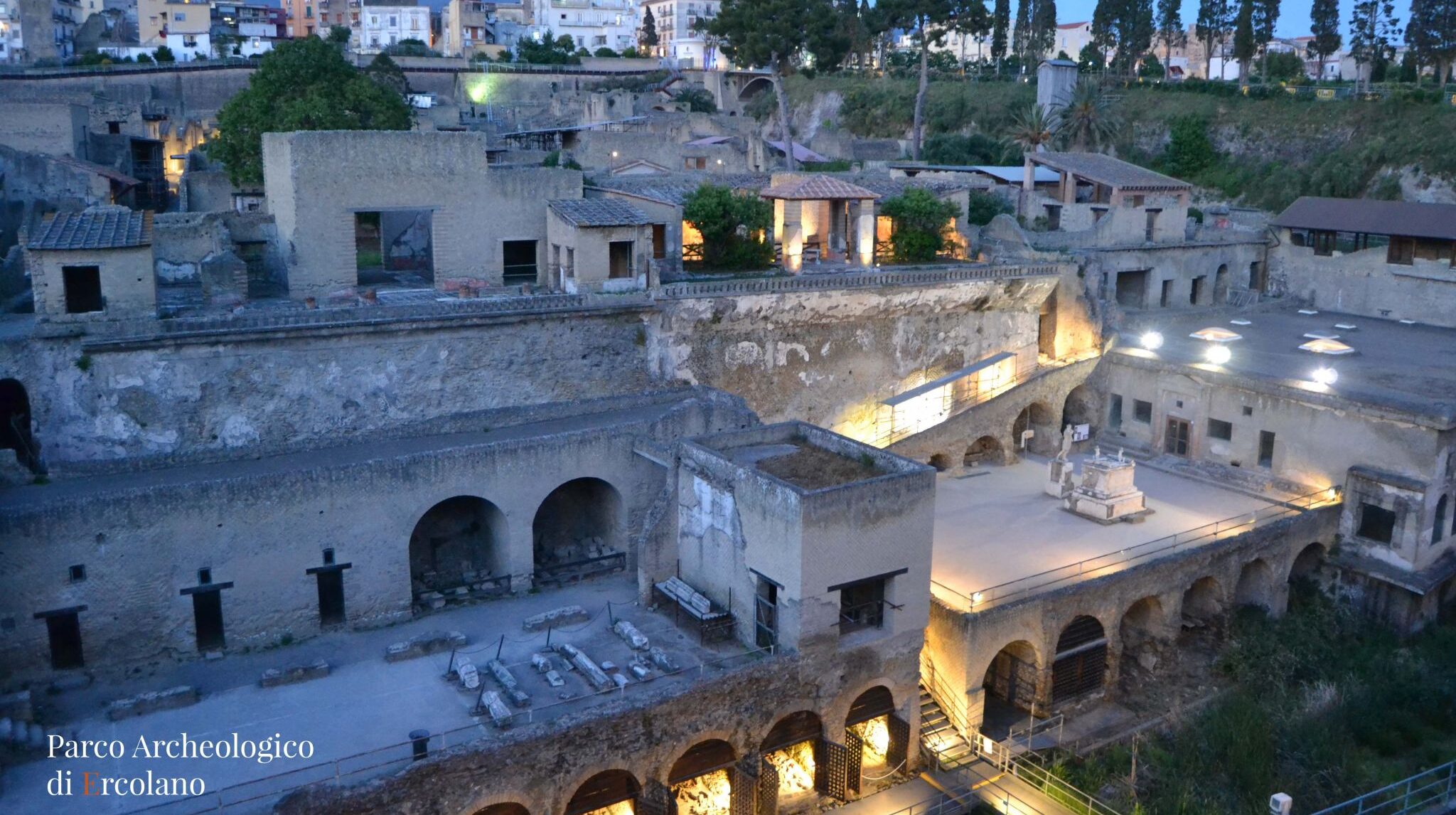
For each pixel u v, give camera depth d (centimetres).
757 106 12962
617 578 4381
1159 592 4406
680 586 3962
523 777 3109
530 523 4219
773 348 5244
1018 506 5097
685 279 5275
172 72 10775
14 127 6769
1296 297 7250
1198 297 7169
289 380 4222
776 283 5075
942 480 5497
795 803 3628
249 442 4184
